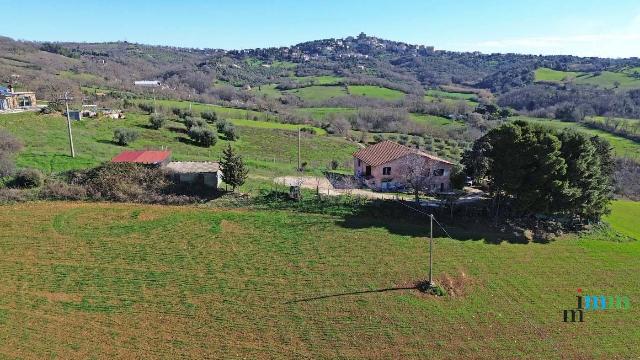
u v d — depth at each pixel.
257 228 46.66
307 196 53.59
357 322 33.22
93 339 29.52
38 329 30.08
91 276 36.62
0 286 34.44
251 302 34.75
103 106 99.00
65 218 45.69
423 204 53.72
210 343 29.95
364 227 48.25
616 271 44.00
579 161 50.34
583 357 31.52
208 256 41.00
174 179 53.25
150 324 31.42
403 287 38.16
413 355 30.31
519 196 50.47
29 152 57.41
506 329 33.88
